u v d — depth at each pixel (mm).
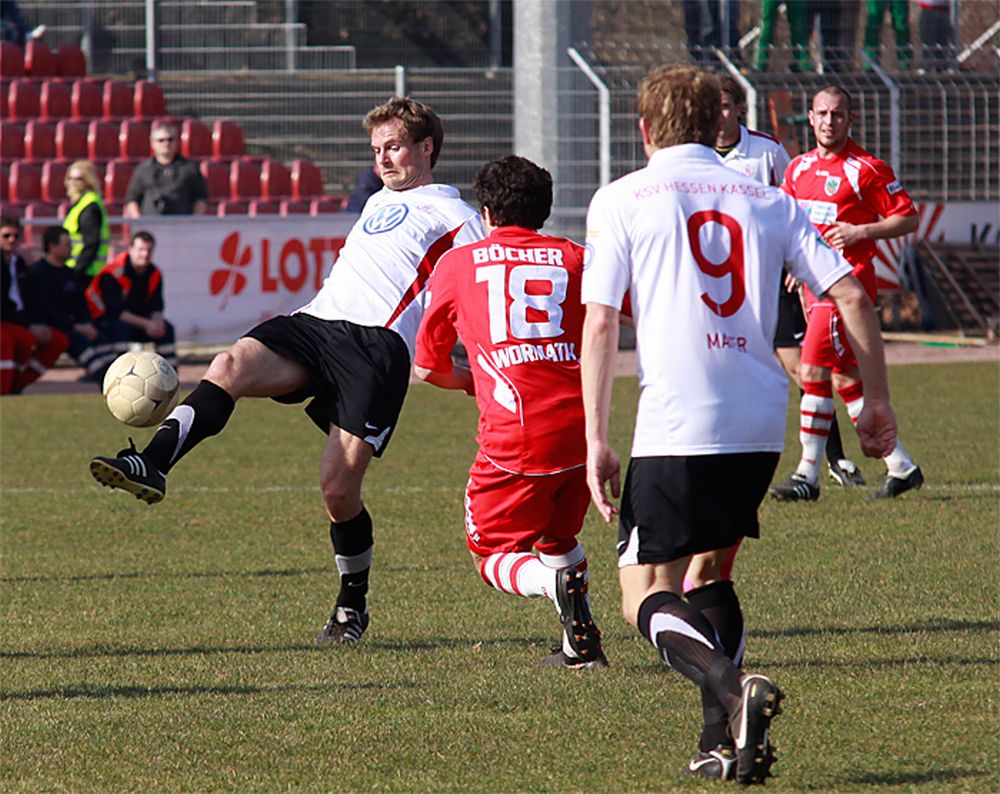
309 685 17969
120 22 95562
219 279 61031
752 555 26203
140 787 13898
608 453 13484
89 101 82250
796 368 34375
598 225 13727
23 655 19859
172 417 19109
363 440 19906
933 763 14133
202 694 17531
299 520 31297
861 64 74375
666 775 13945
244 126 88812
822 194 32188
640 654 19375
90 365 57875
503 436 18031
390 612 22547
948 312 72062
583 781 13812
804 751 14609
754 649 19375
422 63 97875
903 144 73312
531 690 17406
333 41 97562
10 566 26562
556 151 67375
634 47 71125
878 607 21891
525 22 67562
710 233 13555
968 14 92938
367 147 88312
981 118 73938
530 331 18062
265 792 13680
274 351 19844
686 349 13406
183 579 25344
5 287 56094
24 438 44500
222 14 96875
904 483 32188
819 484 33781
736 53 73688
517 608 22781
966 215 72625
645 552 13617
